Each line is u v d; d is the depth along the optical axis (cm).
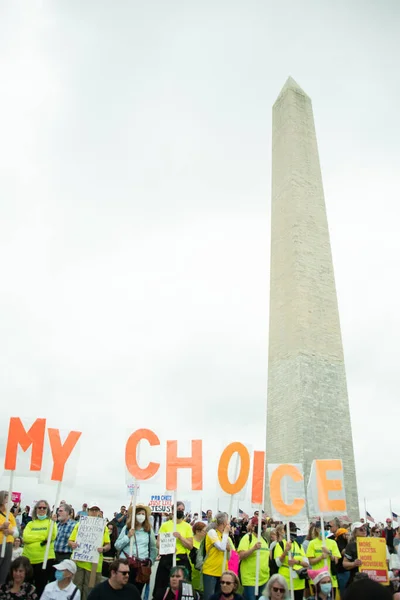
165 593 1014
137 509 1136
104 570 1283
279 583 809
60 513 1174
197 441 1163
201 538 1193
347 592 392
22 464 1066
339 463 1187
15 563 848
